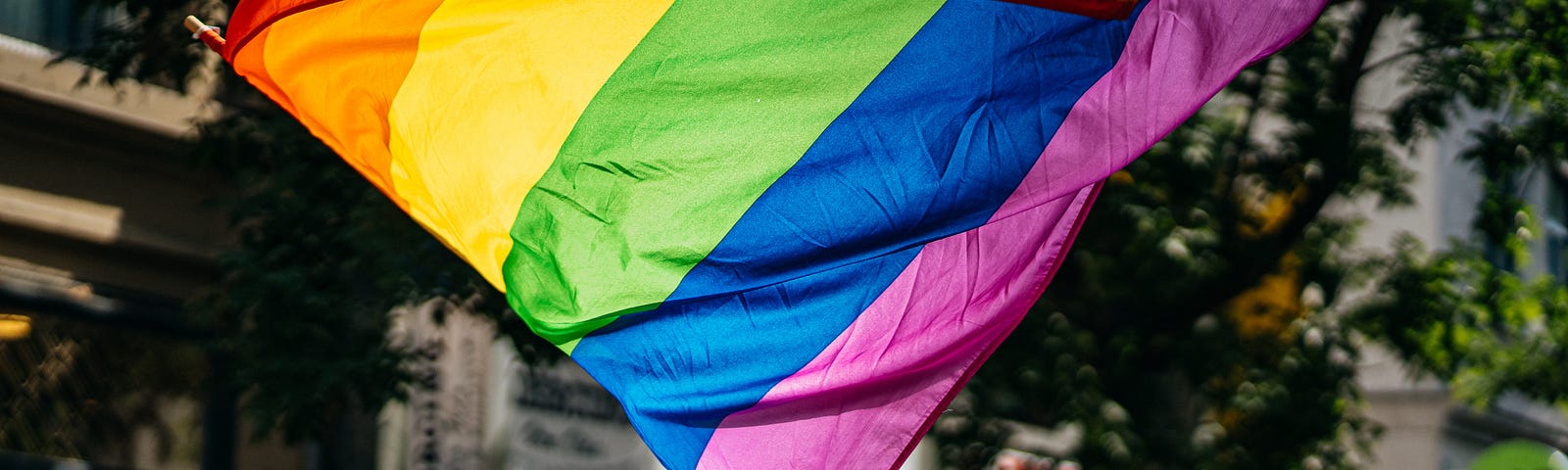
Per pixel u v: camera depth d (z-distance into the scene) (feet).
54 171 31.94
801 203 12.87
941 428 34.22
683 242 12.83
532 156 12.79
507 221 12.92
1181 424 36.60
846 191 12.89
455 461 35.06
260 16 12.87
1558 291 36.81
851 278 13.28
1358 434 39.14
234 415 34.27
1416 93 31.60
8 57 30.86
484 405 35.76
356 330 29.09
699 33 12.79
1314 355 35.60
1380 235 54.60
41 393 31.45
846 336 13.29
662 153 12.79
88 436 32.22
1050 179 12.87
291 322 27.96
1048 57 12.94
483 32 12.71
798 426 13.30
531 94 12.76
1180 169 32.96
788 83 12.87
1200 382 34.71
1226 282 33.63
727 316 13.14
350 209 27.78
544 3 12.69
